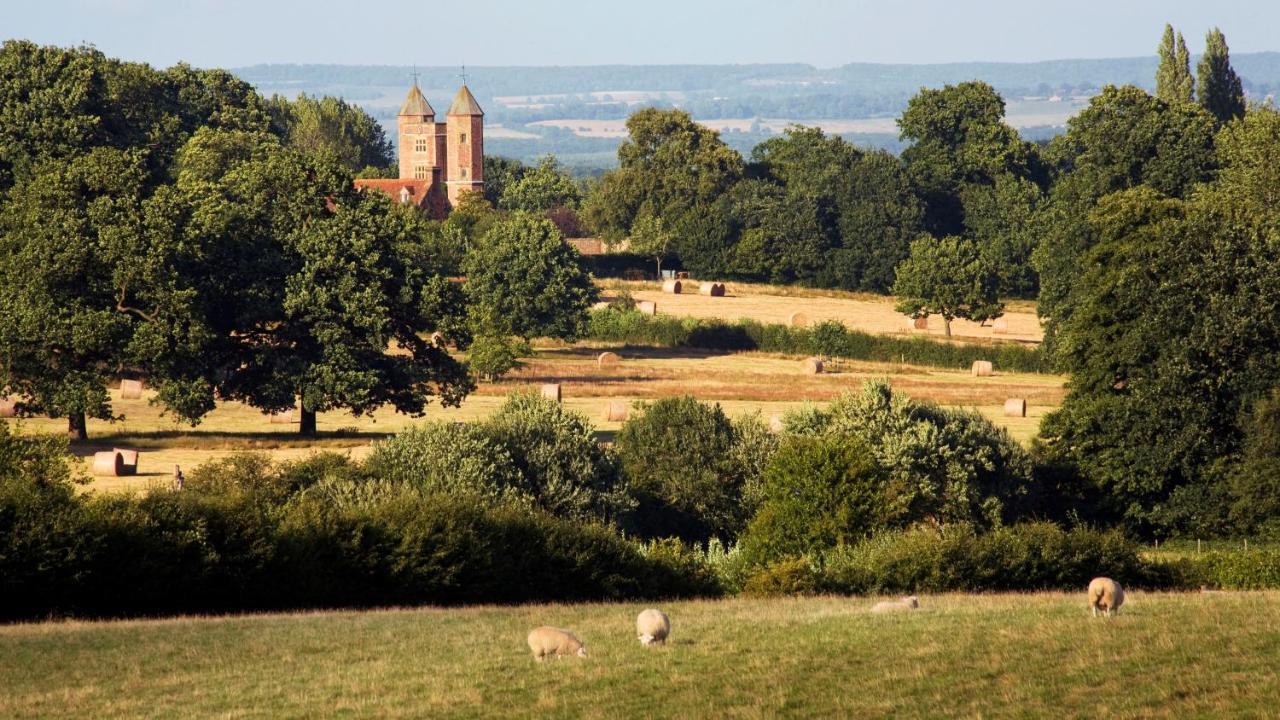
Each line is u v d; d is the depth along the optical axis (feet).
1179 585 547.08
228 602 466.70
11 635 385.91
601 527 544.62
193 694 314.96
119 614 450.71
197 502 483.10
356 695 308.40
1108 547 543.80
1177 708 275.39
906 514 631.97
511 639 366.02
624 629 374.84
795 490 591.37
